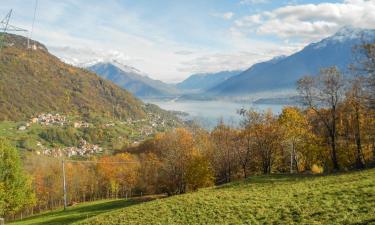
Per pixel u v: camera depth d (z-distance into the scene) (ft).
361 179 133.08
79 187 437.58
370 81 191.01
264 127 264.93
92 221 146.10
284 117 254.47
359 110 203.00
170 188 280.51
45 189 417.08
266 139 264.11
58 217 238.27
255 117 270.87
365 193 105.29
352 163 231.30
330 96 209.26
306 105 216.95
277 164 290.56
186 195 165.78
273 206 113.91
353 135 226.38
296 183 156.56
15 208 258.57
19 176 259.39
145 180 387.75
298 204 109.50
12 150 257.55
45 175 424.87
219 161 294.25
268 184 168.86
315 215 95.61
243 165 285.02
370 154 233.96
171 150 285.84
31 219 263.08
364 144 232.73
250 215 109.19
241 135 280.92
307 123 250.57
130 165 435.94
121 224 130.72
